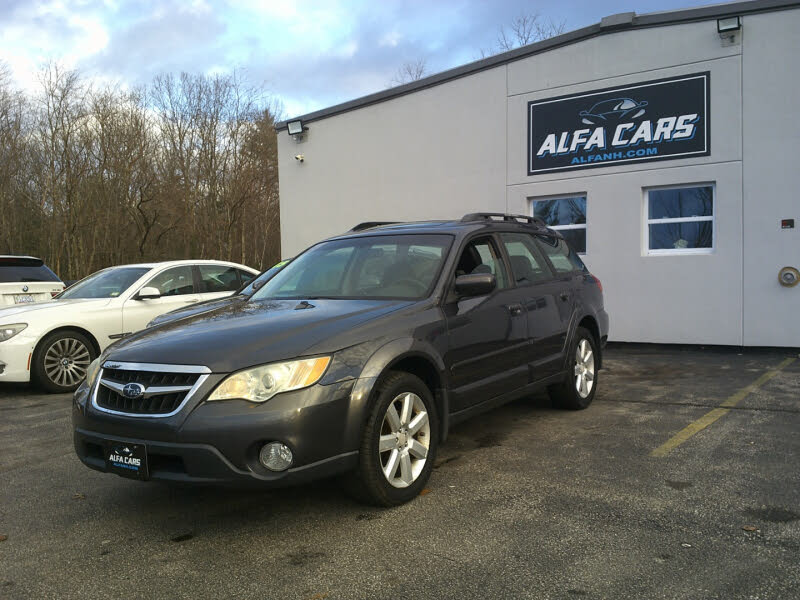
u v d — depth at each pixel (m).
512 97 11.24
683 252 9.69
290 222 14.67
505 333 4.60
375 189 13.20
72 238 30.94
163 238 34.16
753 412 5.61
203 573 2.92
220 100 32.19
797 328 8.84
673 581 2.70
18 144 30.12
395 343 3.60
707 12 9.27
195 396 3.10
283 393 3.13
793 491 3.70
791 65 8.74
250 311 4.05
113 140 30.94
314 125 14.13
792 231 8.81
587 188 10.48
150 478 3.18
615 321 10.23
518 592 2.65
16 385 8.20
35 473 4.51
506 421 5.52
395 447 3.60
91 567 3.02
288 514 3.58
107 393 3.41
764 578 2.71
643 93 9.87
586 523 3.33
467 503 3.65
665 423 5.32
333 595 2.68
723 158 9.25
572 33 10.45
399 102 12.76
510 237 5.27
